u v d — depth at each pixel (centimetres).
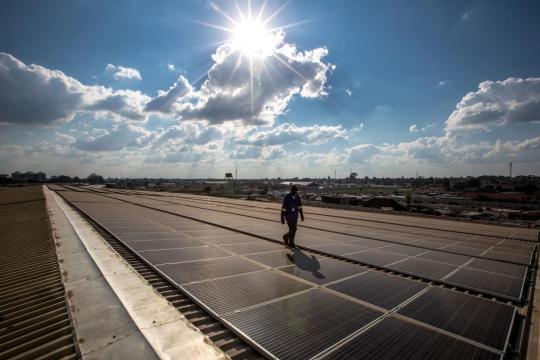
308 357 348
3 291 602
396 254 916
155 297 522
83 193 5256
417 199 7231
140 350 359
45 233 1248
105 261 758
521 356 382
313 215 2445
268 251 912
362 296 541
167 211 2297
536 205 5853
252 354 367
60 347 379
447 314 473
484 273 728
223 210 2559
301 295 537
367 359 347
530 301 561
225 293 538
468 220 2491
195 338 386
